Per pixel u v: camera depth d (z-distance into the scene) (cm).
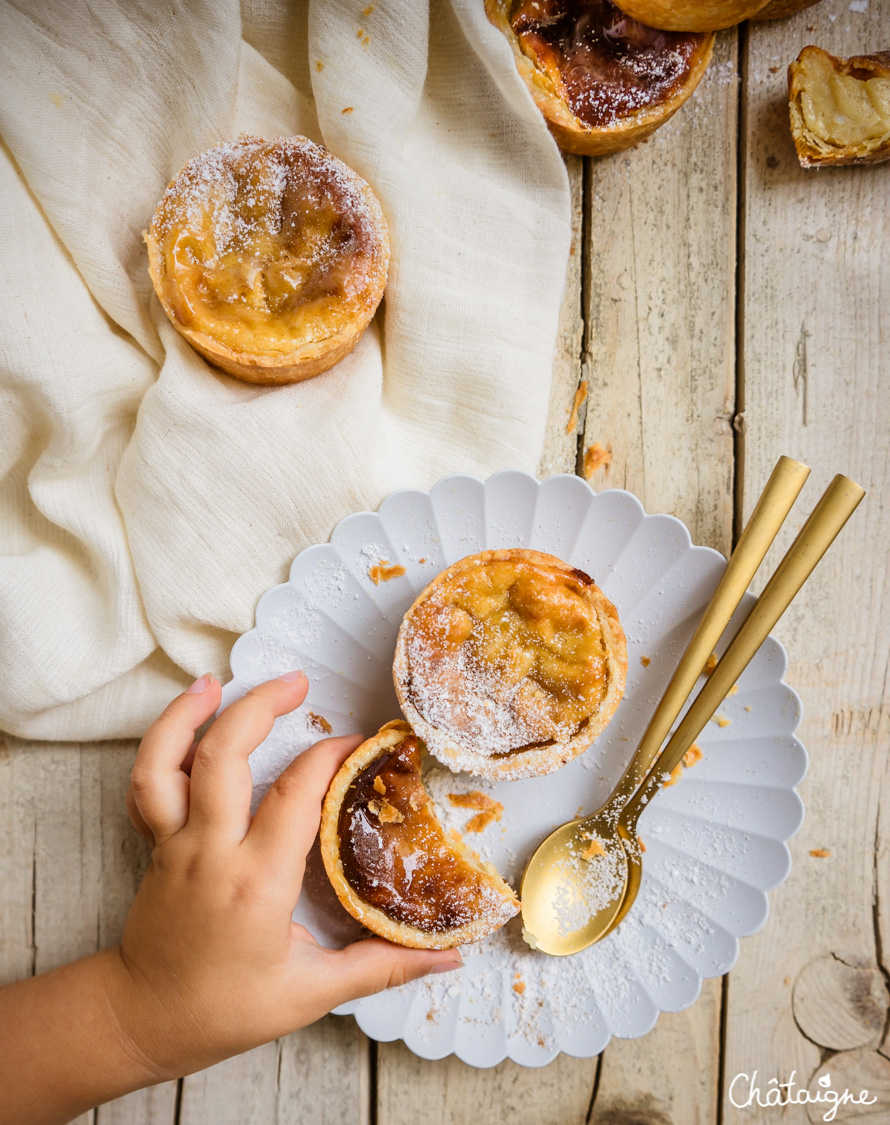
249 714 46
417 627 47
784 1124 51
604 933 49
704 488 51
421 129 50
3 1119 46
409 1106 51
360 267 47
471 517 49
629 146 50
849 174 51
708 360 51
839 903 52
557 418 51
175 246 47
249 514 48
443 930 47
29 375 47
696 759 49
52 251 48
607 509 49
